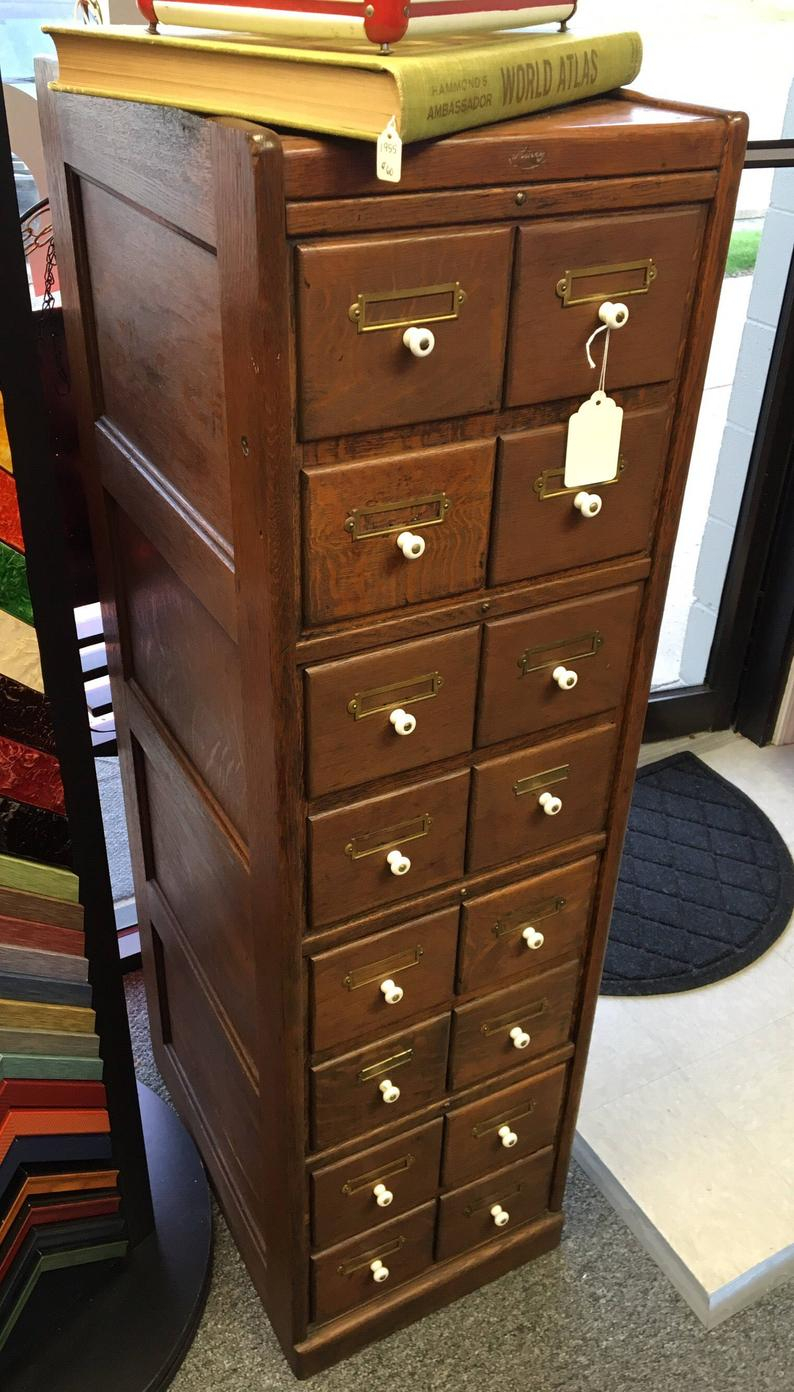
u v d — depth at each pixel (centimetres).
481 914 116
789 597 232
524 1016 128
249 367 78
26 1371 132
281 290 74
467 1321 144
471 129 79
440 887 112
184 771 123
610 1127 169
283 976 107
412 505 88
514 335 86
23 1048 116
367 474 85
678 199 88
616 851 123
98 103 92
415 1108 126
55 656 101
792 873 218
